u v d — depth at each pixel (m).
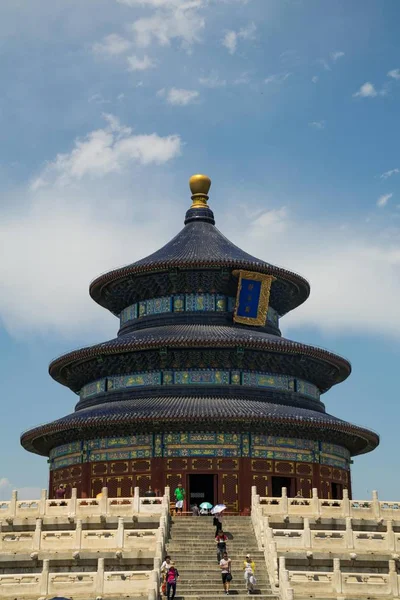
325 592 61.22
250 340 99.38
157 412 94.56
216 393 100.25
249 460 95.81
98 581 60.72
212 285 107.75
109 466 97.94
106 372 105.31
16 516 75.50
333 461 102.88
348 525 70.00
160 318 107.69
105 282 110.94
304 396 105.56
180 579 64.31
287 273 109.38
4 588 60.91
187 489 94.88
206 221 117.31
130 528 73.06
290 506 75.88
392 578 61.97
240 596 60.53
